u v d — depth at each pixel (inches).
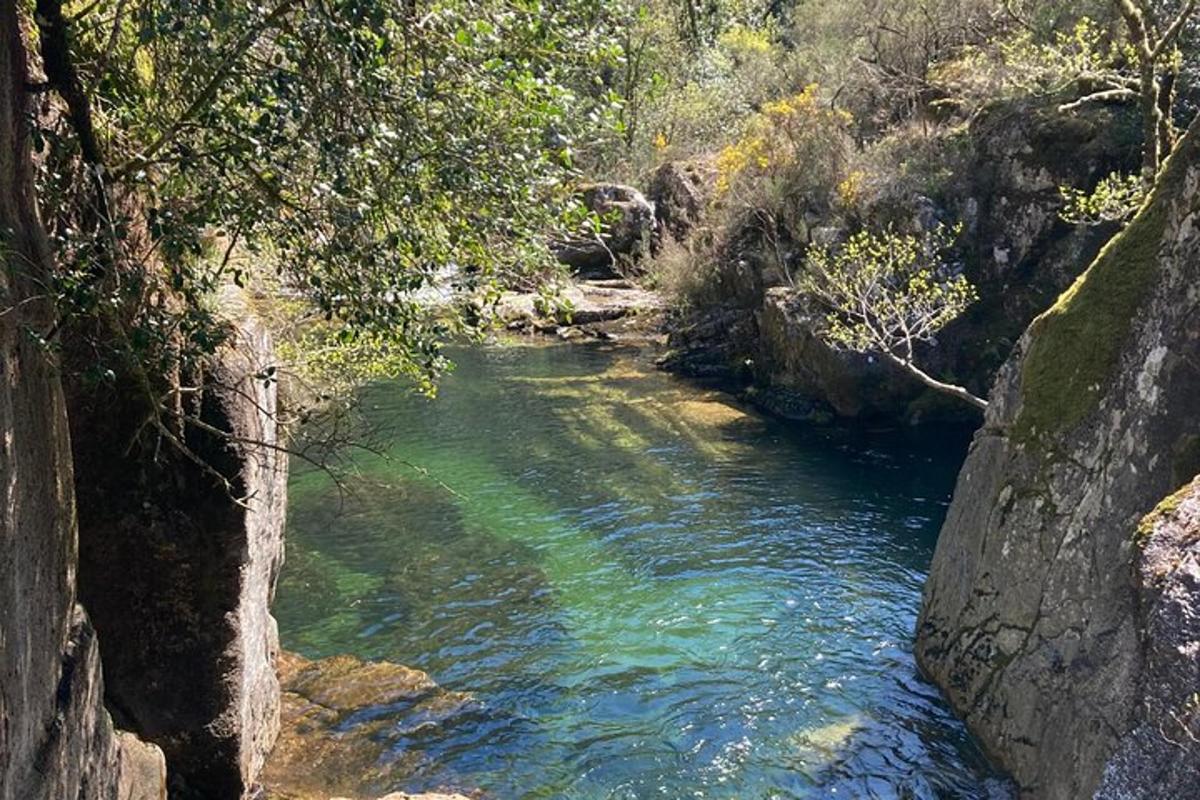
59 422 157.4
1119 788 179.5
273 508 271.0
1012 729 258.5
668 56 853.8
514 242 191.3
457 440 597.3
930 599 331.0
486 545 438.9
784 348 697.6
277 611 373.1
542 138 186.9
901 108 832.9
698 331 824.9
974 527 304.0
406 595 387.9
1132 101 590.6
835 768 269.9
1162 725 173.2
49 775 141.4
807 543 445.7
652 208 1156.5
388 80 162.2
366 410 654.5
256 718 253.8
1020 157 628.7
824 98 908.0
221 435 203.8
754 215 821.9
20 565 134.0
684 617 368.8
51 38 159.8
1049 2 672.4
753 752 278.4
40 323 147.9
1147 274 250.7
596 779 265.4
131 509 217.3
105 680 221.3
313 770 263.6
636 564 420.2
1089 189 599.8
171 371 211.6
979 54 743.7
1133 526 227.0
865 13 957.2
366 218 176.4
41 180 167.3
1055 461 265.9
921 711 297.7
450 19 166.1
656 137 1275.8
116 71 175.5
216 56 156.6
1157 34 528.7
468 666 331.0
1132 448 237.3
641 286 1079.6
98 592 219.0
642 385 751.1
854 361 638.5
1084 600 238.4
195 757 229.3
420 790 257.3
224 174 169.9
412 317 192.7
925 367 641.6
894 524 470.9
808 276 655.1
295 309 339.9
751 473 549.3
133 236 193.8
